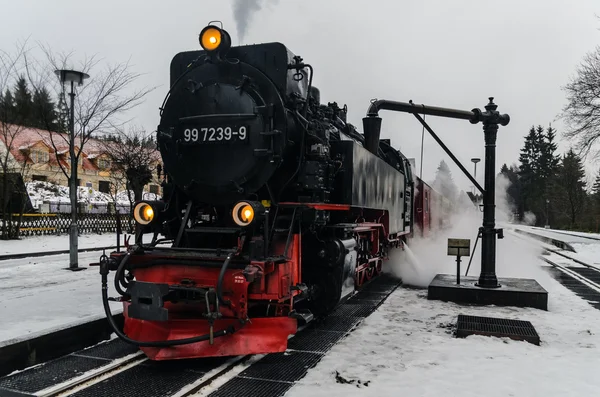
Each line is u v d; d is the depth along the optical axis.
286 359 5.09
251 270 4.53
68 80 11.00
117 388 4.25
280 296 4.89
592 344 5.71
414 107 9.14
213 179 5.68
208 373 4.58
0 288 8.27
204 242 5.81
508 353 5.29
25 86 15.95
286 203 5.58
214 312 4.51
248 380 4.48
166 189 6.25
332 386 4.28
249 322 4.80
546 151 72.25
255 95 5.66
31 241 17.58
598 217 41.41
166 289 4.61
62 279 9.34
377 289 9.32
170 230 6.03
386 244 10.15
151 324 4.92
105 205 29.02
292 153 5.86
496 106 8.70
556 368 4.80
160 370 4.72
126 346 5.49
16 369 4.68
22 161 26.81
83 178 34.84
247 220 4.89
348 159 6.84
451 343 5.66
